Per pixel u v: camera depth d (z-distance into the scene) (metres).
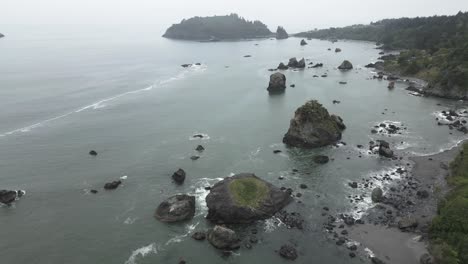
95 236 54.97
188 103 127.25
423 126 100.31
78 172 75.12
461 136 92.31
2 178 72.38
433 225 52.28
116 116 112.00
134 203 63.78
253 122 105.75
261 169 75.88
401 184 68.62
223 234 51.69
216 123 105.06
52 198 65.50
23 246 53.06
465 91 127.12
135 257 50.41
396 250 50.88
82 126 102.44
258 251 51.09
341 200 63.53
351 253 50.06
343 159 79.88
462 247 46.03
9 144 88.81
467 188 58.31
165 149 86.50
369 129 98.06
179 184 70.00
